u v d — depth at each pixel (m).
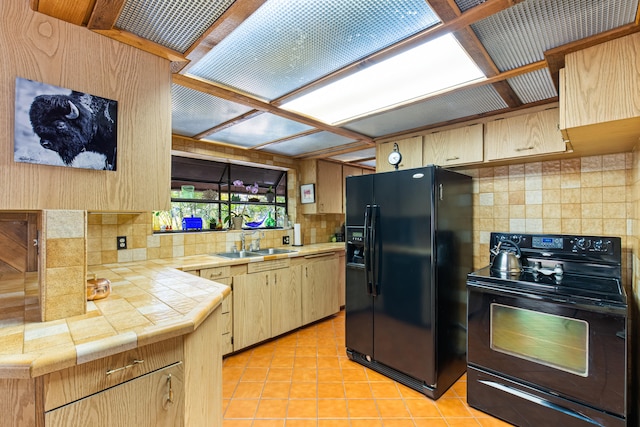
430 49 1.46
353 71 1.67
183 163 3.27
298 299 3.34
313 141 3.21
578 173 2.22
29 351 0.82
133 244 2.69
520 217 2.47
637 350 1.80
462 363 2.47
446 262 2.25
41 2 1.00
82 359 0.84
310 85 1.84
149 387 1.02
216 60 1.55
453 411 1.98
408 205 2.28
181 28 1.23
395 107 2.21
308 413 1.95
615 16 1.20
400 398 2.12
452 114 2.36
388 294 2.39
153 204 1.30
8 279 1.36
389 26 1.28
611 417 1.53
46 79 1.04
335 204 4.38
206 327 1.33
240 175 3.78
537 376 1.76
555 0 1.12
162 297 1.40
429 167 2.16
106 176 1.18
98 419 0.90
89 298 1.32
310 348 2.93
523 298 1.81
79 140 1.10
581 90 1.40
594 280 1.88
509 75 1.70
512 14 1.21
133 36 1.23
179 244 3.01
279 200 4.24
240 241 3.53
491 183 2.62
